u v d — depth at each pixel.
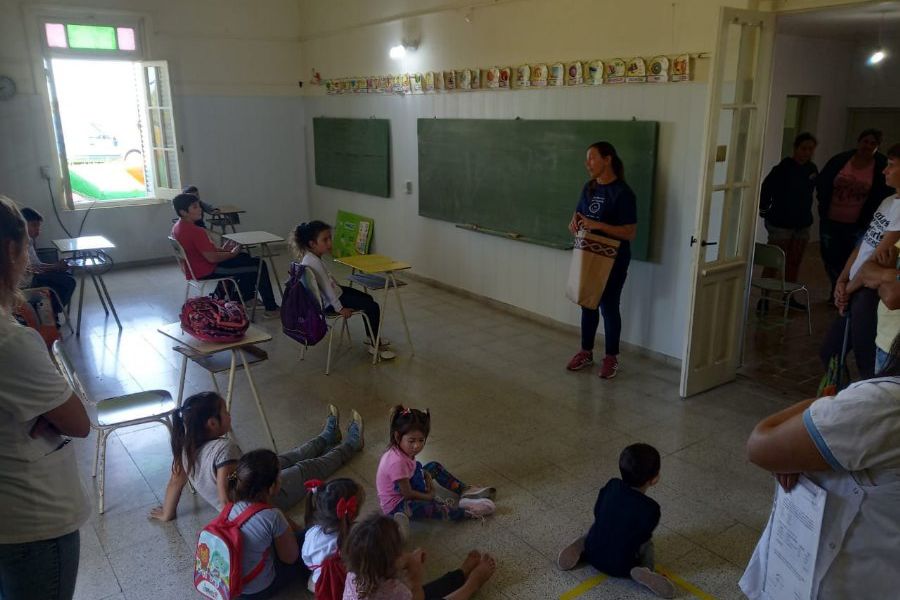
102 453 2.74
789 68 6.39
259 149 8.05
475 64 5.46
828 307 5.53
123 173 8.95
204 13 7.36
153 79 7.15
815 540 1.29
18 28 6.39
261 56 7.83
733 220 3.85
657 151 4.18
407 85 6.27
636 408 3.69
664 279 4.31
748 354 4.49
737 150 3.71
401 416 2.55
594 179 4.05
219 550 2.01
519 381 4.10
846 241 5.04
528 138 5.03
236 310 3.06
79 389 2.79
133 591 2.27
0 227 1.27
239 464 2.17
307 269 3.97
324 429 3.31
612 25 4.30
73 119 8.51
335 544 2.05
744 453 3.18
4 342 1.25
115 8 6.84
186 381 4.14
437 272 6.43
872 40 6.79
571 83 4.63
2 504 1.30
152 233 7.50
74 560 1.44
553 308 5.17
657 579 2.19
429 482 2.77
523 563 2.39
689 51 3.89
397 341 4.87
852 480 1.20
